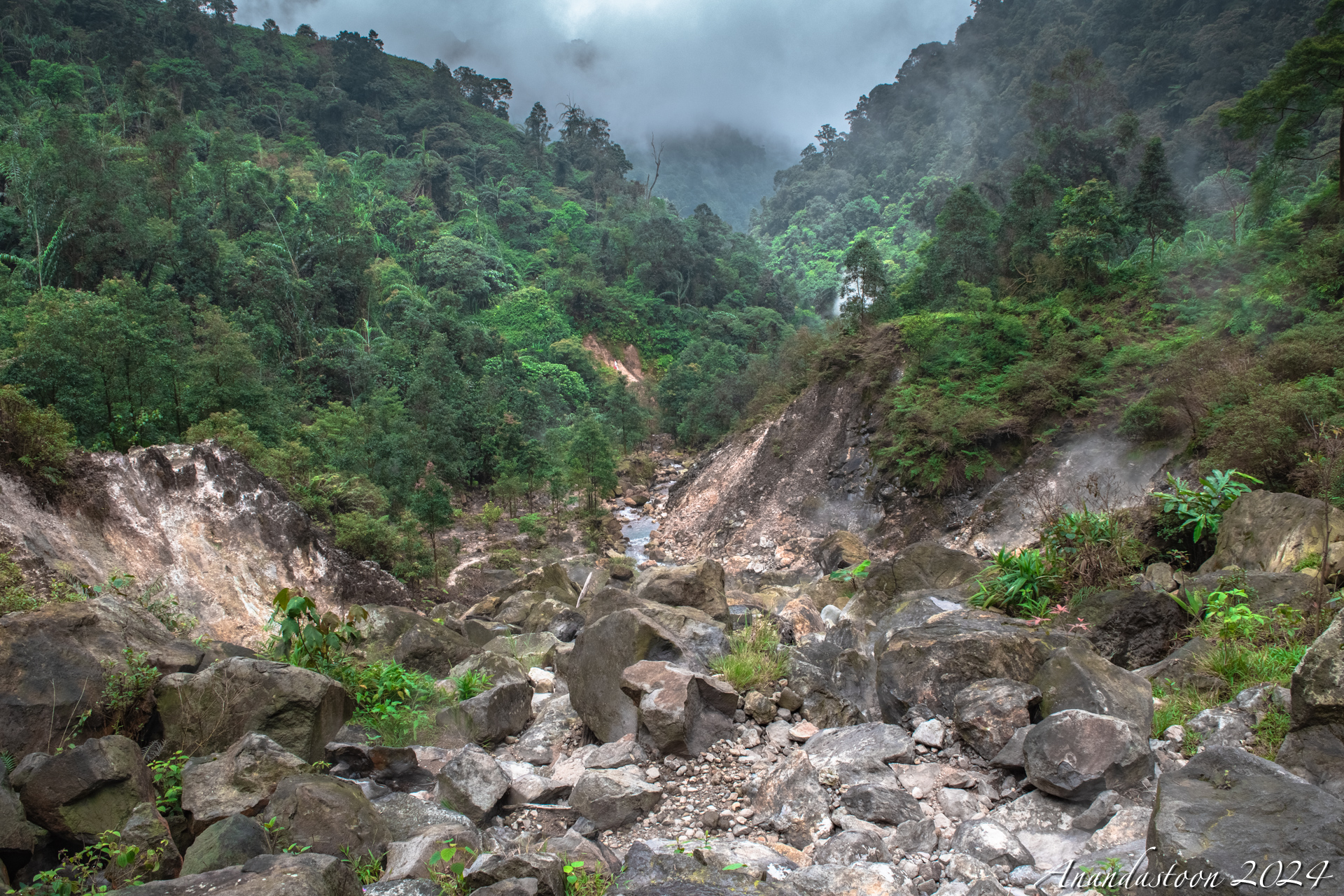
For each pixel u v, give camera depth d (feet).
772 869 13.80
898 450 101.81
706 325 329.31
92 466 52.31
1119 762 16.01
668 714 20.08
